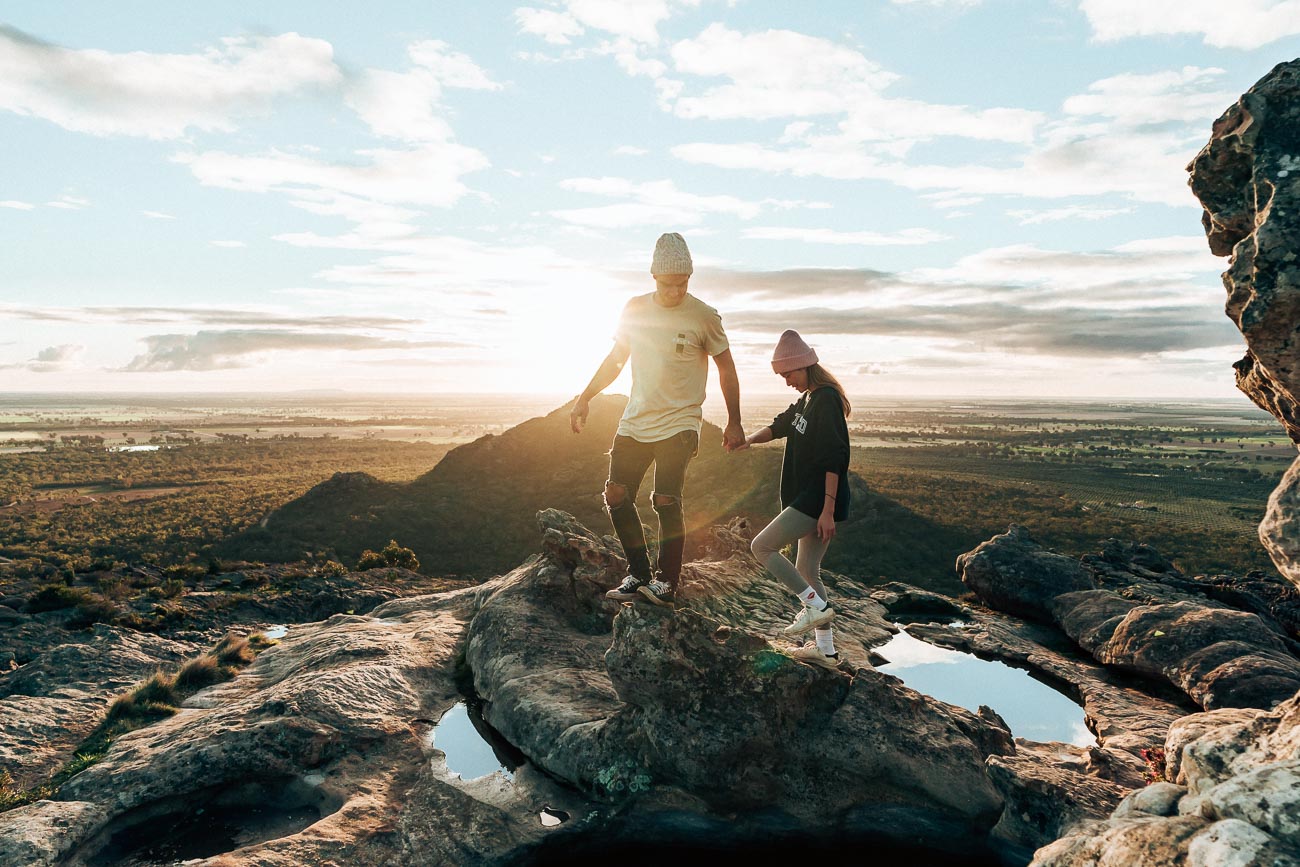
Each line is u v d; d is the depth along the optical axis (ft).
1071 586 36.14
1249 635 26.04
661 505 15.79
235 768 18.88
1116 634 28.94
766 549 16.38
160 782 18.21
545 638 25.38
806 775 17.30
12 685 27.07
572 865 16.88
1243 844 9.14
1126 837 10.79
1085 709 24.40
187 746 19.47
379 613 36.29
